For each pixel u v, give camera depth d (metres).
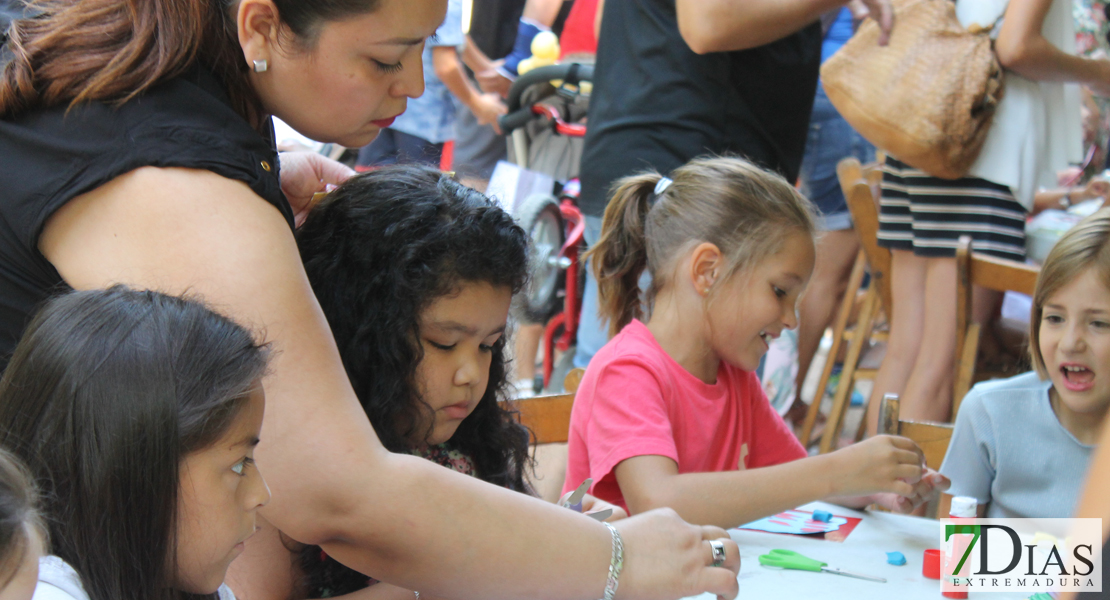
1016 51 2.41
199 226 0.85
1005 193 2.57
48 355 0.77
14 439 0.76
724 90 2.14
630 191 1.86
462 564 0.90
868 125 2.54
